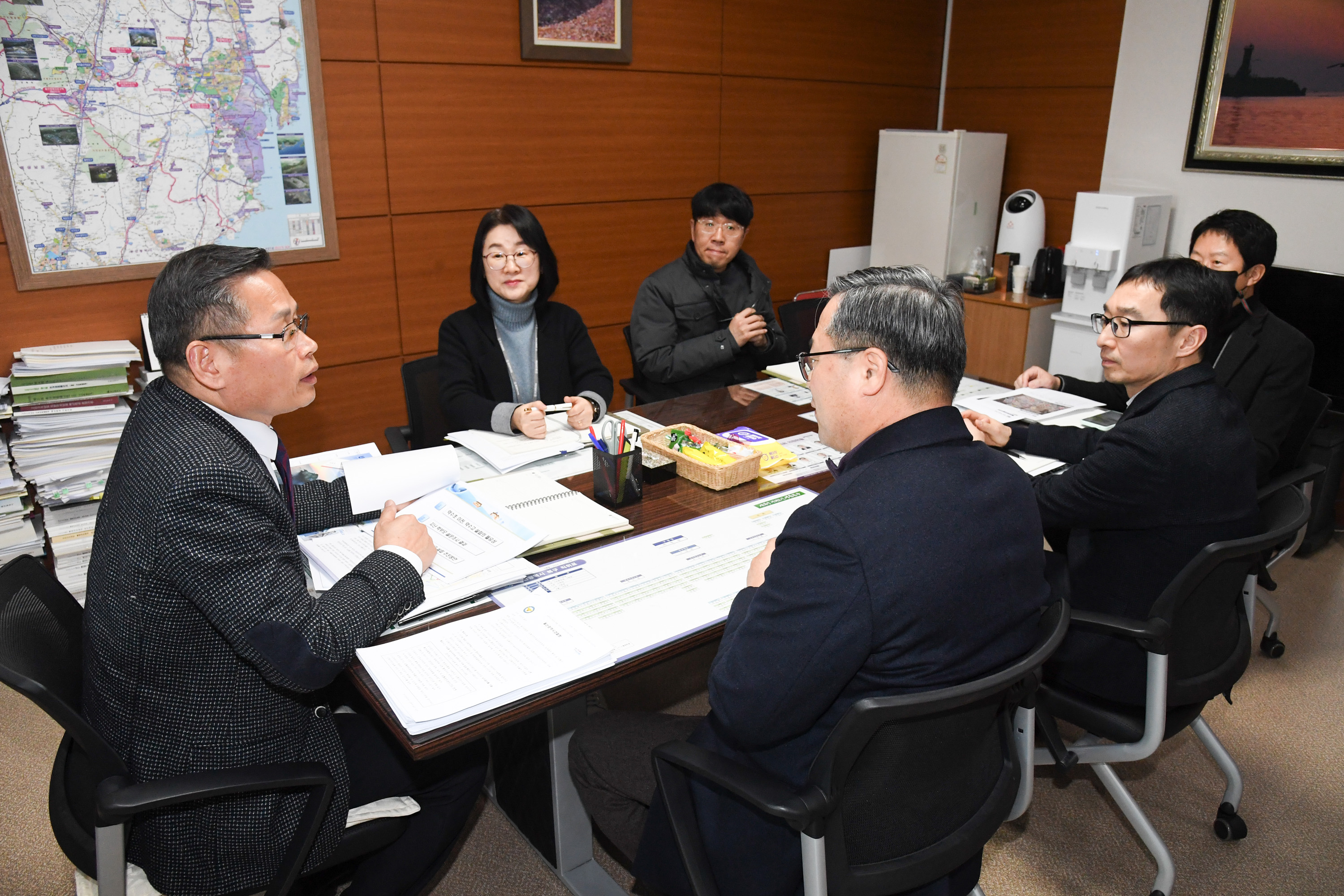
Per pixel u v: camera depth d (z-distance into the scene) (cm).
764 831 118
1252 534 168
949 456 113
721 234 298
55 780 135
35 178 275
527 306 256
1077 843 196
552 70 374
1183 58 418
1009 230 475
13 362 284
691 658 265
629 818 148
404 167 347
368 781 144
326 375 351
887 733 106
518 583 146
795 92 460
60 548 268
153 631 119
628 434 178
